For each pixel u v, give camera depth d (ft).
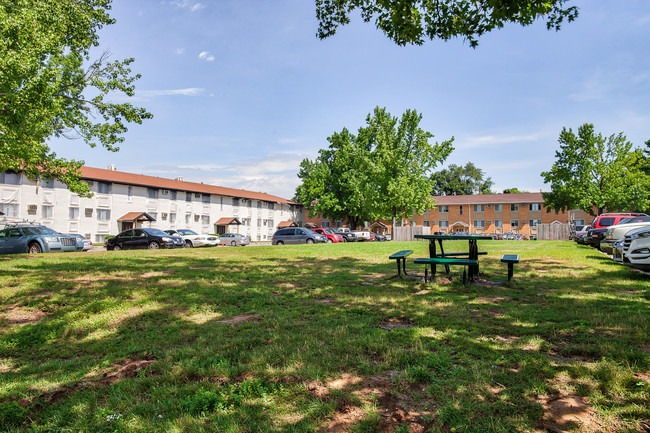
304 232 98.58
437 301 19.88
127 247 77.36
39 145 44.60
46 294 22.45
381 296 21.26
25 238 59.82
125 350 13.80
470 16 21.56
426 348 12.55
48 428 8.63
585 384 9.80
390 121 131.13
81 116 55.36
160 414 9.03
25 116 37.88
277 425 8.31
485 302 19.53
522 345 12.76
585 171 115.14
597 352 11.96
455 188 282.97
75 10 50.88
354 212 179.42
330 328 15.10
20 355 14.03
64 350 14.23
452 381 10.10
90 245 83.56
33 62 36.17
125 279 28.14
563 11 20.58
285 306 19.54
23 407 9.68
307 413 8.71
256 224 205.77
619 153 113.19
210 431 8.16
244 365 11.50
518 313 16.83
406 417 8.59
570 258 41.37
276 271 32.94
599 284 24.56
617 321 15.20
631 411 8.39
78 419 8.91
